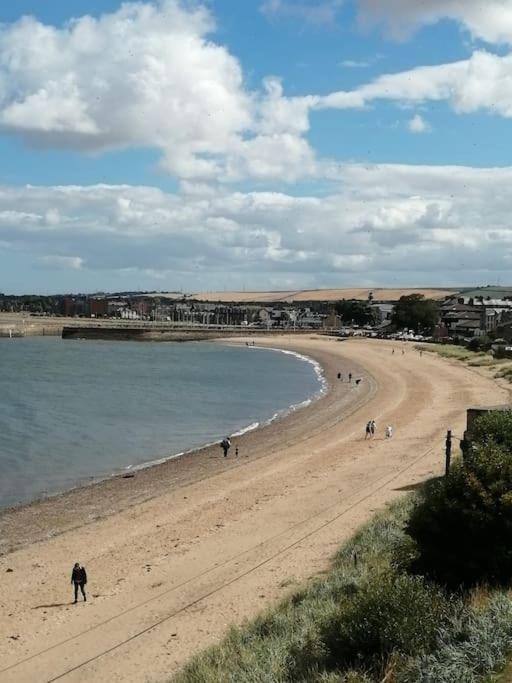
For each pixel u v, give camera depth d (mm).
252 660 17734
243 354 186125
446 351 156375
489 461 20250
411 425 64188
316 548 30094
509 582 18609
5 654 22797
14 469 51156
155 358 170625
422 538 20062
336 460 50281
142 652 22000
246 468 49688
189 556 31078
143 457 56312
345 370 134625
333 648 15773
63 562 31516
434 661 13312
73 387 107000
